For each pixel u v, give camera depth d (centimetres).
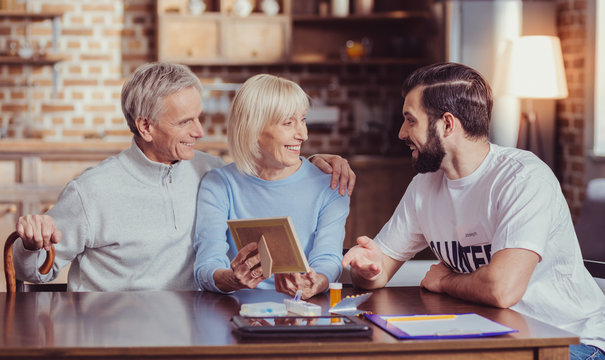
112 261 216
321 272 195
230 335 143
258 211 215
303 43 649
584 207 355
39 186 505
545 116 550
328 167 222
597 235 342
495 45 534
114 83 635
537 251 176
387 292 190
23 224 185
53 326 150
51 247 194
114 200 214
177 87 209
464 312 165
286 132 205
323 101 653
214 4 631
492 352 142
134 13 633
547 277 192
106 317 158
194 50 609
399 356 140
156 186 217
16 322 154
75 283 222
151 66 213
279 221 163
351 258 191
